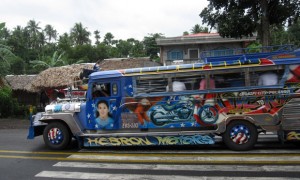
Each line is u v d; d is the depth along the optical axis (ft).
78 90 33.17
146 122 29.14
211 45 88.17
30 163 26.37
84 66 77.10
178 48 89.92
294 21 50.60
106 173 22.79
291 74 27.20
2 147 33.71
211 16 51.42
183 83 28.63
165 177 21.38
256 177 20.71
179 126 28.60
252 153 27.02
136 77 29.35
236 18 48.26
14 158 28.35
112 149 30.83
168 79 28.81
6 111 74.64
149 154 28.22
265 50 30.78
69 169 24.17
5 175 22.95
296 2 48.80
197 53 88.99
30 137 32.71
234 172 21.98
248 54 28.22
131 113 29.40
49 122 31.86
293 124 27.02
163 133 28.60
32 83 76.59
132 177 21.62
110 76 29.78
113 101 29.76
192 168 23.31
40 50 212.23
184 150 29.30
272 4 49.26
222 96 27.96
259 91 27.48
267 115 27.35
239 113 27.71
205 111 28.17
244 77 27.81
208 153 27.68
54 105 31.65
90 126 30.37
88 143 30.19
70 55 184.44
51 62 128.16
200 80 28.37
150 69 29.19
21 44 202.39
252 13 50.31
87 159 27.12
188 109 28.48
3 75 71.51
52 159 27.48
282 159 24.91
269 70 27.50
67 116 30.53
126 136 29.25
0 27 71.56
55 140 31.37
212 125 28.12
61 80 72.74
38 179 21.80
